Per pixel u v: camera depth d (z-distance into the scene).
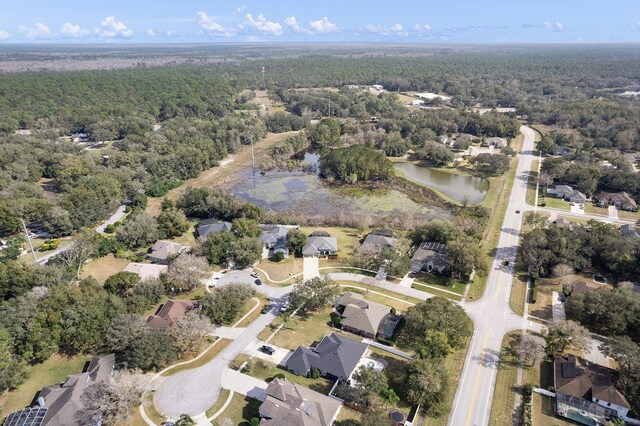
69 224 118.75
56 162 163.88
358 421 59.47
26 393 66.69
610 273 96.69
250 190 164.88
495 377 68.69
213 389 67.06
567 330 70.88
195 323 73.94
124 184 146.12
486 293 91.56
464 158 190.50
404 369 70.19
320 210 144.38
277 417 58.59
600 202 137.50
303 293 84.75
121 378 62.19
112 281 87.38
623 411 60.00
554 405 62.88
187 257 95.38
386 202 149.75
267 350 75.12
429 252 103.06
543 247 99.50
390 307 85.56
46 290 81.00
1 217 113.50
